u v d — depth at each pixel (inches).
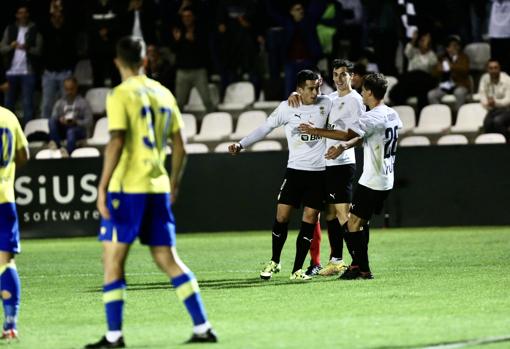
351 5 3026.6
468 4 3097.9
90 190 2516.0
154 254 1008.9
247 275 1685.5
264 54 3117.6
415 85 2866.6
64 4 3031.5
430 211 2455.7
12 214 1096.2
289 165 1588.3
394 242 2174.0
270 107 3011.8
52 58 3009.4
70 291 1545.3
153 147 995.3
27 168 2516.0
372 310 1241.4
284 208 1590.8
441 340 1018.1
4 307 1095.6
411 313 1208.8
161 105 1003.9
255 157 2496.3
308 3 2844.5
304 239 1584.6
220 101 3070.9
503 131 2677.2
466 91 2918.3
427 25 3034.0
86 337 1104.2
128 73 1009.5
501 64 2861.7
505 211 2434.8
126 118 981.2
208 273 1737.2
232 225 2508.6
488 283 1486.2
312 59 2834.6
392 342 1013.8
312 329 1106.1
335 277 1603.1
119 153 978.1
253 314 1236.5
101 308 1347.2
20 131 1119.6
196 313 1016.9
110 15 3051.2
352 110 1569.9
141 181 986.1
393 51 3002.0
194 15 2947.8
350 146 1473.9
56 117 2898.6
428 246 2078.0
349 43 3021.7
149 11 3051.2
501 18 2854.3
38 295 1502.2
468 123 2817.4
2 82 3073.3
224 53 3038.9
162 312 1283.2
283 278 1619.1
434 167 2450.8
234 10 3250.5
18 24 3058.6
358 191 1517.0
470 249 2001.7
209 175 2508.6
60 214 2519.7
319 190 1582.2
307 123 1519.4
